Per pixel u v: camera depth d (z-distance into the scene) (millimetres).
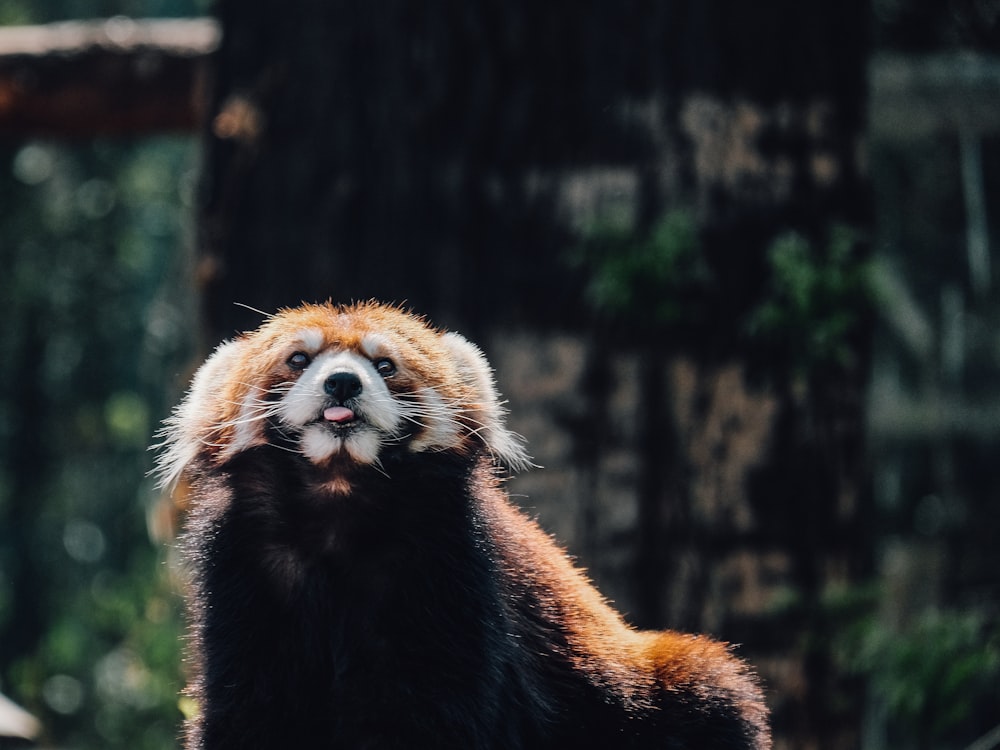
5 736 16906
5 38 16547
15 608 30203
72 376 30828
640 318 11656
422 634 7305
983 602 13906
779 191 12148
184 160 32031
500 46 12000
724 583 11742
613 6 12023
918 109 20141
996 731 10039
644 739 7887
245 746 7332
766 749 8258
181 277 26781
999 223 23016
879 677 11766
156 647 22922
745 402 11867
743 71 12125
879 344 24766
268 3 12508
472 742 7215
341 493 7484
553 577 8070
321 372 7473
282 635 7453
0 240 28625
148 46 16234
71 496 31234
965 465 24312
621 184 11859
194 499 7945
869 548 12836
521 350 11820
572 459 11734
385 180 12062
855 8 12688
